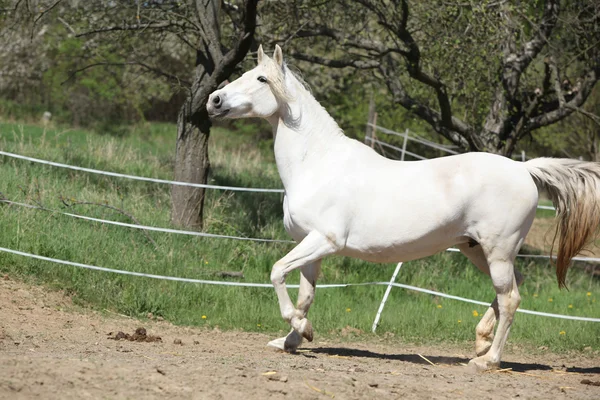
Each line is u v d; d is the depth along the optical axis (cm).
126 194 1398
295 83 761
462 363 831
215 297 1069
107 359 629
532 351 973
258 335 951
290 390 543
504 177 723
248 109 753
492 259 729
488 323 768
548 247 1884
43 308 898
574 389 664
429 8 1308
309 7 1285
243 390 535
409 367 751
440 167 733
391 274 1298
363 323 1045
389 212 723
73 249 1057
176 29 1296
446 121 1405
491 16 1261
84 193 1293
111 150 1691
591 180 741
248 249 1243
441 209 717
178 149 1284
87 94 3042
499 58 1372
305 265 763
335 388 561
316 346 905
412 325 1065
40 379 516
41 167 1421
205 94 1230
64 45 2739
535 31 1430
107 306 978
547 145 2528
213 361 666
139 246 1137
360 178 734
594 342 1017
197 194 1280
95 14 1388
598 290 1452
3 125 2384
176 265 1107
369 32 1488
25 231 1069
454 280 1352
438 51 1326
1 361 548
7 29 1564
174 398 510
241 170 1869
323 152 751
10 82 3006
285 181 764
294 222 745
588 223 739
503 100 1459
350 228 735
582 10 1345
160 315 995
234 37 1320
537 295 1345
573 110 1398
